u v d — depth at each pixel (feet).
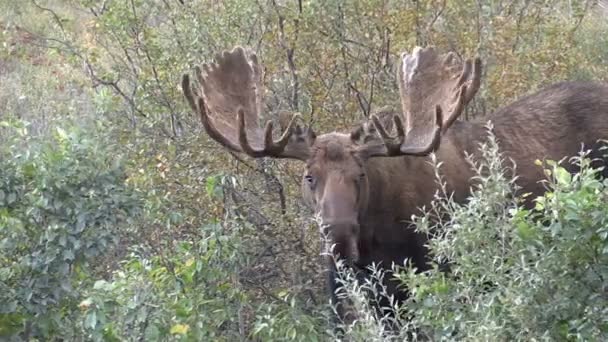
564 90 45.11
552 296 30.71
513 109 44.42
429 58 41.50
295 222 43.83
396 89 47.98
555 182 35.27
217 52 45.52
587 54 56.80
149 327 35.65
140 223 40.83
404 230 40.40
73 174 36.83
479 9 49.11
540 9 50.55
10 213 36.78
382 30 48.21
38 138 39.06
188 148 45.60
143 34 49.49
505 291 30.53
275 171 45.39
